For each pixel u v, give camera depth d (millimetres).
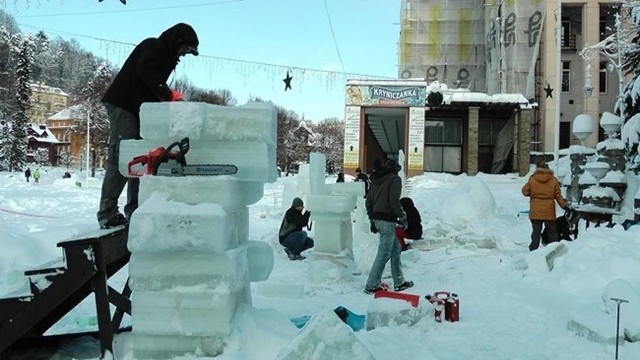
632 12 22984
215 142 3881
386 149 58219
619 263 6668
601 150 14562
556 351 4410
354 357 2904
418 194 24750
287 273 8297
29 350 4273
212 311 3514
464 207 14062
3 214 17312
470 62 42875
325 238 7668
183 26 4348
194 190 3607
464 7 42781
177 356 3533
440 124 37031
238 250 3727
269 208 19906
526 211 18156
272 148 4031
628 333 4559
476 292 6707
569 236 10312
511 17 37469
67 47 74625
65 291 3666
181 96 4273
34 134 75375
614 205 13781
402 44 43594
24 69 64625
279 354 3051
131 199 4504
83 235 3852
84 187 35906
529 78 36625
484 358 4215
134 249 3475
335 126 101250
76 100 71000
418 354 4180
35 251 7797
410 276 7980
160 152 3750
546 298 6242
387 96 33625
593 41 38031
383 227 6844
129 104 4344
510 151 36062
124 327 4480
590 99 37906
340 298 6586
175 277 3543
